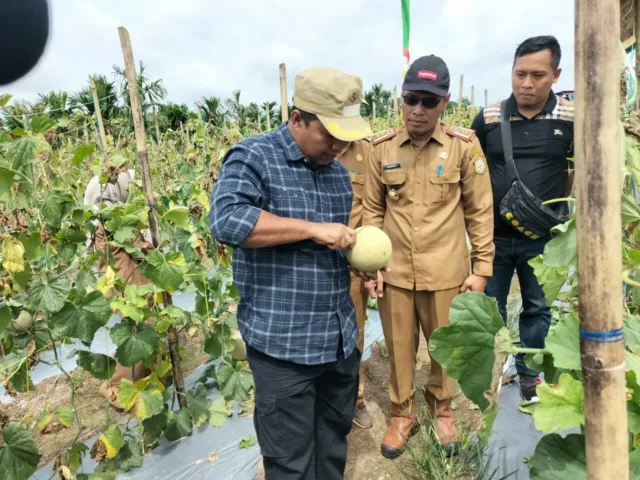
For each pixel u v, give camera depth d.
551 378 1.47
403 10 5.71
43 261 2.94
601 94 0.77
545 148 3.07
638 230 1.64
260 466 2.97
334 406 2.32
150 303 3.14
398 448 3.06
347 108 1.86
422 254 2.79
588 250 0.81
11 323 2.73
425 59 2.56
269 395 2.07
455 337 1.42
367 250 2.15
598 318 0.82
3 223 2.71
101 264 3.51
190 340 4.86
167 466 3.04
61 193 2.82
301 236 1.88
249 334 2.07
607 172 0.78
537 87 2.96
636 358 1.25
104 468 2.92
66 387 4.09
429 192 2.75
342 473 2.50
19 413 3.73
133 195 3.70
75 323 2.69
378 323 5.25
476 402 1.45
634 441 1.36
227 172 1.94
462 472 2.86
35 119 2.76
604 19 0.75
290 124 2.03
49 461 3.17
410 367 3.04
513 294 5.63
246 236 1.82
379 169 2.92
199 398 3.50
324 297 2.06
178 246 3.77
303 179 2.03
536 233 3.04
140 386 2.99
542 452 1.24
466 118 11.57
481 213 2.79
